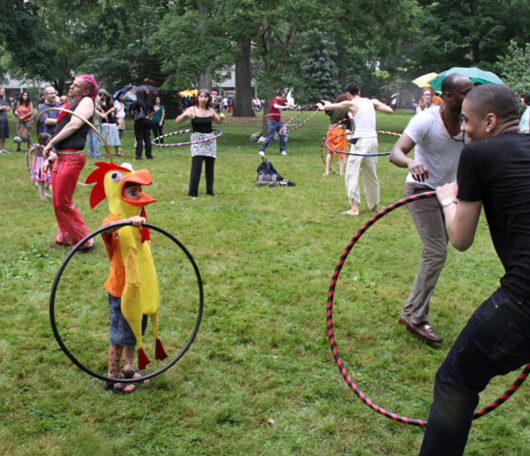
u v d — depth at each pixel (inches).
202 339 159.5
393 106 2010.3
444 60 1020.5
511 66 760.3
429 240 159.5
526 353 87.7
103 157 556.1
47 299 185.5
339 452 112.3
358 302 191.3
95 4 1279.5
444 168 155.1
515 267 86.9
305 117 1396.4
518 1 944.9
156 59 1304.1
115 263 125.0
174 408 124.6
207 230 278.1
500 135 91.2
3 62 1996.8
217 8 722.8
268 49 735.7
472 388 93.5
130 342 128.6
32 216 298.2
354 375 142.8
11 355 145.9
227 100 2053.4
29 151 333.7
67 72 1568.7
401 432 119.5
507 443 116.3
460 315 184.5
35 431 115.0
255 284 205.9
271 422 120.8
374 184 318.0
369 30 790.5
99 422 119.6
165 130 966.4
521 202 85.6
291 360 149.0
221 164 521.0
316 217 312.8
